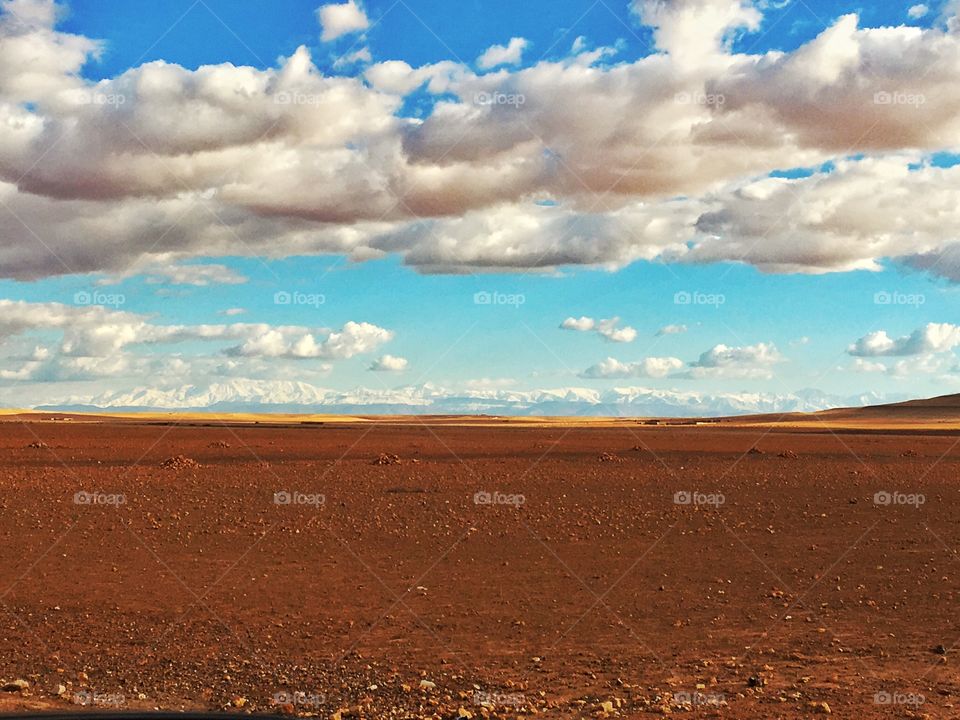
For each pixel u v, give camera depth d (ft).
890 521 92.63
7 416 589.73
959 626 50.67
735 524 90.17
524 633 50.42
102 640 49.11
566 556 73.15
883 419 611.47
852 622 52.21
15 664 44.65
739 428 438.40
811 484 131.95
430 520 92.99
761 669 43.19
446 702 38.86
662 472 152.97
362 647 47.70
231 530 86.38
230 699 39.58
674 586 62.18
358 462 173.99
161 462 168.76
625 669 43.55
